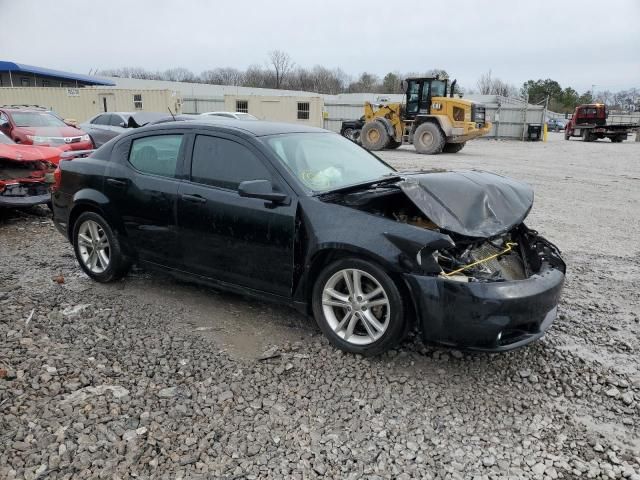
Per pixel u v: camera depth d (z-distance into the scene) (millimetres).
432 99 20859
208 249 4109
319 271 3723
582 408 3104
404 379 3334
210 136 4195
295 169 3885
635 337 4027
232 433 2797
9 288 4785
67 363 3441
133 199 4488
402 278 3297
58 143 12414
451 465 2596
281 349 3711
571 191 11359
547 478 2518
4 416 2865
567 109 88500
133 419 2883
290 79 88625
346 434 2812
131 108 27969
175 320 4172
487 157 20359
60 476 2453
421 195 3473
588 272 5617
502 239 4184
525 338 3305
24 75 43156
